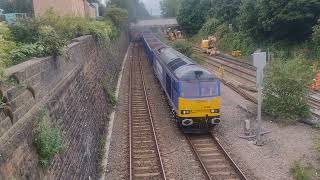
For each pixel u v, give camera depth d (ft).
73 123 39.73
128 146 53.42
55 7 100.01
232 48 167.84
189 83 57.72
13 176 21.57
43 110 28.81
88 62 61.16
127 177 43.68
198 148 52.54
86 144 44.16
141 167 46.29
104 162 48.24
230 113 68.80
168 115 70.18
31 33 46.91
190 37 241.35
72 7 102.53
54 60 36.27
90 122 50.47
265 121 62.54
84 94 50.75
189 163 47.26
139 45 232.73
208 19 225.56
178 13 246.06
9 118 22.31
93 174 44.16
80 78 50.14
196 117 58.29
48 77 33.27
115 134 59.11
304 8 112.16
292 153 48.57
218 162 47.29
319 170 43.39
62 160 32.09
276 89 62.59
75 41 55.06
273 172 43.34
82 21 71.51
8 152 21.30
